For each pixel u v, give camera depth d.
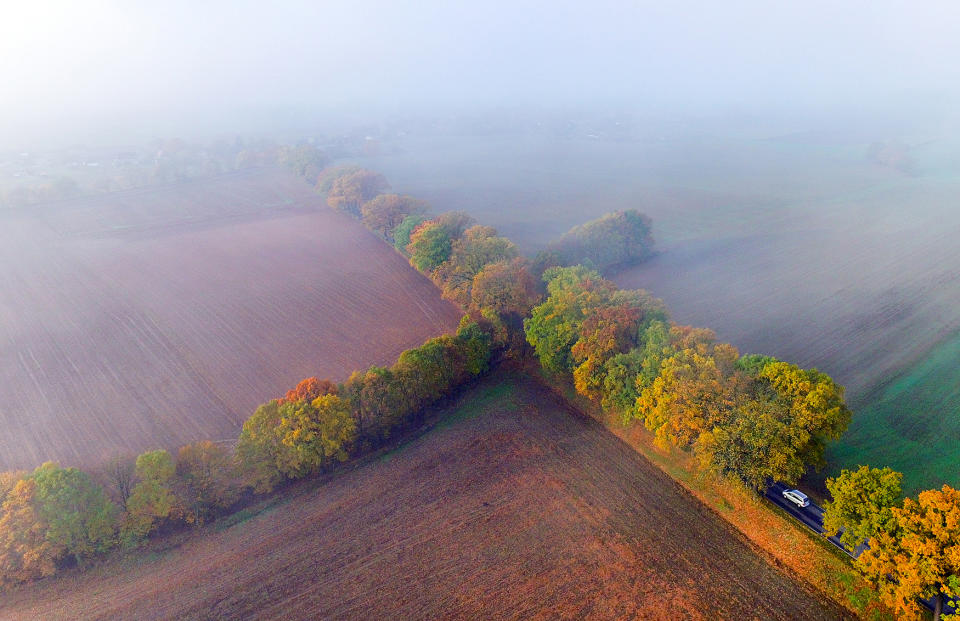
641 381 52.12
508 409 62.50
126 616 38.84
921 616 32.75
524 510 47.09
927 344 71.81
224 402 69.12
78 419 66.25
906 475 47.97
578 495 48.47
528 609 37.66
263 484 50.69
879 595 35.50
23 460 59.53
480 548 43.25
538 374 69.50
